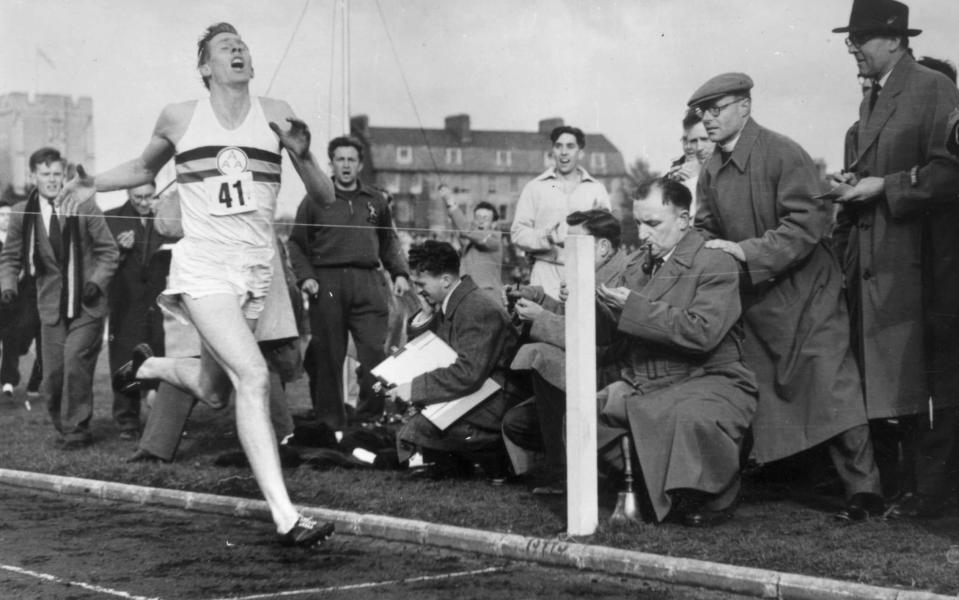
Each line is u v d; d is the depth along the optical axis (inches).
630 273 231.5
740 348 219.8
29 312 443.2
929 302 213.6
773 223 226.7
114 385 285.1
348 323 329.4
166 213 341.1
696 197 249.0
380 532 212.4
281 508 205.6
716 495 207.2
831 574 170.9
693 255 218.5
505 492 241.1
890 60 221.3
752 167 228.4
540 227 276.4
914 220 214.5
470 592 172.4
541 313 242.7
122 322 341.7
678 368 217.5
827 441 216.8
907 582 164.9
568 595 170.7
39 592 175.0
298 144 241.8
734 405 209.5
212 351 218.2
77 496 262.5
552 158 276.1
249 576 183.3
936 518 208.7
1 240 366.0
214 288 223.3
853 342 229.8
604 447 211.2
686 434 203.6
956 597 155.6
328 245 323.0
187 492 248.2
